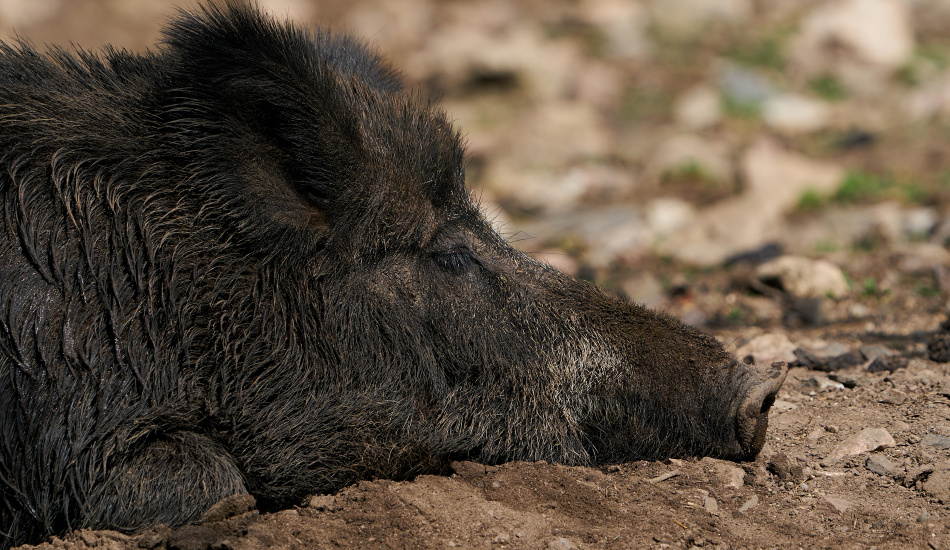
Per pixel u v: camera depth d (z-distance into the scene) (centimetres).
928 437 1012
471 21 4134
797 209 2288
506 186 2789
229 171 952
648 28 4078
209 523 856
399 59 3712
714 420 969
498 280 1014
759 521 869
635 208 2519
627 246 2220
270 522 879
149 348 914
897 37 3575
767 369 981
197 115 965
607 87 3525
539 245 2303
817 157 2700
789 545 823
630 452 994
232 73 938
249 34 952
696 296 1769
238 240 959
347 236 972
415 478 970
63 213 928
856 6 3647
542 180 2806
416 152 1000
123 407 893
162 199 956
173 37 994
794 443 1041
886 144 2722
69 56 1038
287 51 957
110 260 924
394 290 988
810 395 1184
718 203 2470
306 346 960
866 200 2277
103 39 3562
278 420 947
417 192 998
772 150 2716
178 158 969
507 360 998
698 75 3603
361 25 3931
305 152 955
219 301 941
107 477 876
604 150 3023
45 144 951
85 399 884
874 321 1511
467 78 3544
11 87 982
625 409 988
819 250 1950
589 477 944
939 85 3080
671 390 978
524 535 838
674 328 1007
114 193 945
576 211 2562
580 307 1013
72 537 855
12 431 880
